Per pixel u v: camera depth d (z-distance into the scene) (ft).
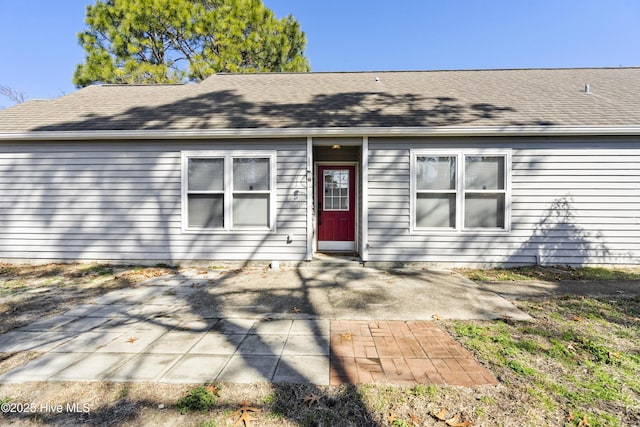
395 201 22.91
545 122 21.62
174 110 25.88
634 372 9.24
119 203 23.84
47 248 24.21
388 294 16.99
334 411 7.54
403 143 22.74
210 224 23.73
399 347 10.87
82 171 23.82
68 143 23.76
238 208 23.65
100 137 22.61
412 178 22.70
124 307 15.25
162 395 8.20
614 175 21.86
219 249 23.67
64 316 14.10
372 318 13.71
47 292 17.58
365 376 8.98
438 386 8.46
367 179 22.98
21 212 24.13
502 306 14.98
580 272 21.08
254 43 53.31
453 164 22.63
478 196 22.66
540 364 9.65
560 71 32.91
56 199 23.98
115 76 50.39
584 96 25.88
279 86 31.40
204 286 18.67
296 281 19.60
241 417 7.32
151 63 53.83
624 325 12.66
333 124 22.36
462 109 24.18
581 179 22.06
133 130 22.45
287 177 23.34
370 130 21.68
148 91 31.78
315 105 25.86
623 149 21.75
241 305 15.44
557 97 25.91
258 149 23.34
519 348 10.68
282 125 22.45
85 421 7.32
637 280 19.31
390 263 23.07
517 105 24.58
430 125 21.71
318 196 27.86
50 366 9.71
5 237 24.23
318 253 27.02
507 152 22.22
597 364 9.69
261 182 23.49
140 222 23.82
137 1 48.96
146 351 10.68
